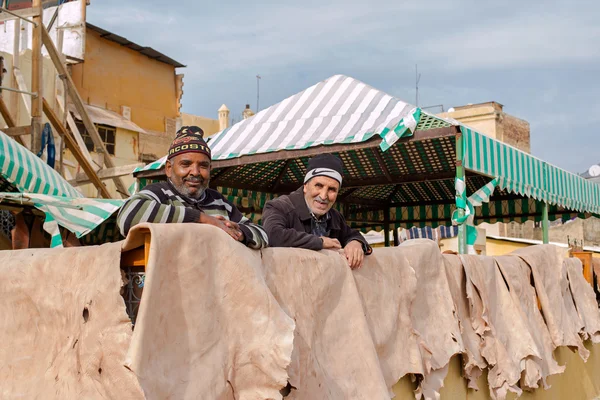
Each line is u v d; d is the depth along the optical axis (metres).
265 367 2.26
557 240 23.81
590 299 6.57
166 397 2.00
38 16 10.51
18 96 13.61
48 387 2.25
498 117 23.80
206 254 2.28
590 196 11.57
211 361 2.20
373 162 9.55
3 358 2.38
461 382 4.19
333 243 3.28
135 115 20.91
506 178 7.86
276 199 3.71
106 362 2.10
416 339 3.54
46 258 2.41
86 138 18.53
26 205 6.42
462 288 4.34
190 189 3.04
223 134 8.90
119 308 2.13
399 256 3.62
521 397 4.89
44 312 2.36
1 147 7.03
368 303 3.27
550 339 5.28
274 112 8.74
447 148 8.81
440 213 12.48
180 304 2.16
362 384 2.93
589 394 6.67
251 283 2.34
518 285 5.04
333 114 8.04
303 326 2.74
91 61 19.28
